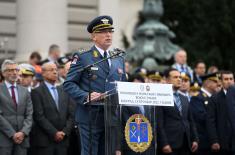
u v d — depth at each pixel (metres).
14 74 21.28
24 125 21.12
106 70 15.95
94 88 15.82
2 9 41.53
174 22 54.91
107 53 16.17
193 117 23.83
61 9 35.56
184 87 23.98
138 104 14.80
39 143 21.58
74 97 15.84
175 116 22.25
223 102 23.47
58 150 21.64
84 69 15.77
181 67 28.12
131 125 14.89
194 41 50.28
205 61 48.62
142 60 37.22
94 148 15.71
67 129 21.77
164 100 15.02
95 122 15.70
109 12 40.19
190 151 22.62
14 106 21.16
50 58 27.88
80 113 15.95
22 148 21.00
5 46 35.97
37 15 35.09
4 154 20.78
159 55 37.34
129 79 24.31
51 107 21.77
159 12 38.38
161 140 21.92
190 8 54.03
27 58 34.81
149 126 15.05
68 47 42.81
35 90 21.89
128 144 14.87
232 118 22.53
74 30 43.03
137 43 38.03
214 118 23.48
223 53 49.94
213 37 50.03
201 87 25.83
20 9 35.44
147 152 15.05
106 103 14.93
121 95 14.68
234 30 49.81
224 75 23.52
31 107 21.48
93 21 16.16
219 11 50.41
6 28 41.47
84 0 43.34
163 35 37.94
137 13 54.03
